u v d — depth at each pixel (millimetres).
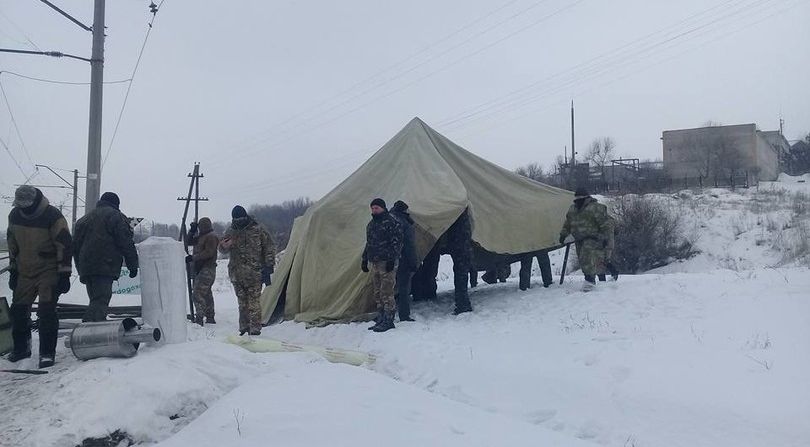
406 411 5559
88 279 7273
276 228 45250
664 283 10625
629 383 6492
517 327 9180
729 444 5336
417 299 13125
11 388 6133
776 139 68812
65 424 5180
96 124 16594
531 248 12383
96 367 6121
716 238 27781
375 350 8758
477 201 12477
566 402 6469
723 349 7055
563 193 13602
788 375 6137
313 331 10586
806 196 33500
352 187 12594
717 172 50750
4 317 7438
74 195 53781
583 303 10109
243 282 10094
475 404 6805
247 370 6535
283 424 5105
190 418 5645
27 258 6922
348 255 11539
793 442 5145
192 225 12453
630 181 43594
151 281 7094
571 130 54500
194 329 10461
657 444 5547
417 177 12141
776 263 24375
